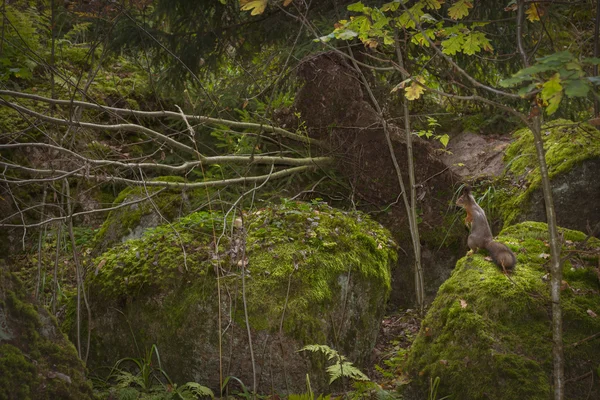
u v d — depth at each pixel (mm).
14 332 3656
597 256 4672
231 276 4766
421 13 4324
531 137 6695
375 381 4852
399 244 6477
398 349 5277
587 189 5867
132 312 4879
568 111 7691
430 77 8180
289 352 4574
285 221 5281
